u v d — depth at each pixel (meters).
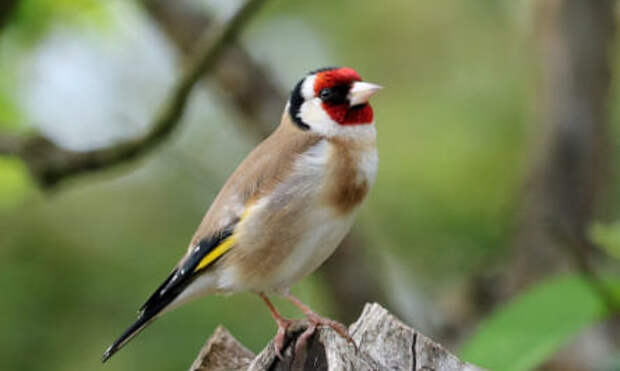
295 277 7.05
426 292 11.68
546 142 11.12
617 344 9.70
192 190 13.13
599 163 11.16
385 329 5.38
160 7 10.38
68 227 12.45
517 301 5.95
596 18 11.16
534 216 10.88
